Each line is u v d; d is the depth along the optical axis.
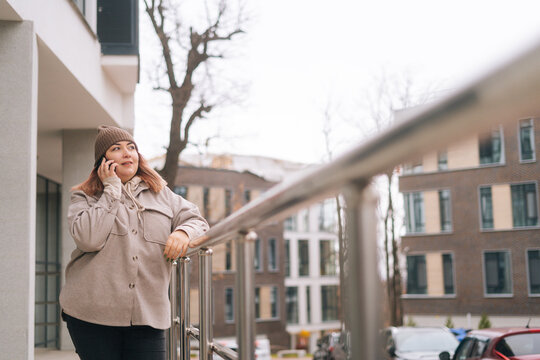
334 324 55.78
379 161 0.44
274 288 51.88
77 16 8.68
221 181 44.62
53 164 14.21
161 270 2.41
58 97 9.53
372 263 0.53
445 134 0.34
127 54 10.17
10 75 5.96
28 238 5.73
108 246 2.33
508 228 38.84
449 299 39.78
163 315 2.39
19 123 5.90
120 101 11.48
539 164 38.09
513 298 38.53
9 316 5.59
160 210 2.45
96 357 2.34
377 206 0.54
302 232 55.16
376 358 0.52
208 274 2.01
